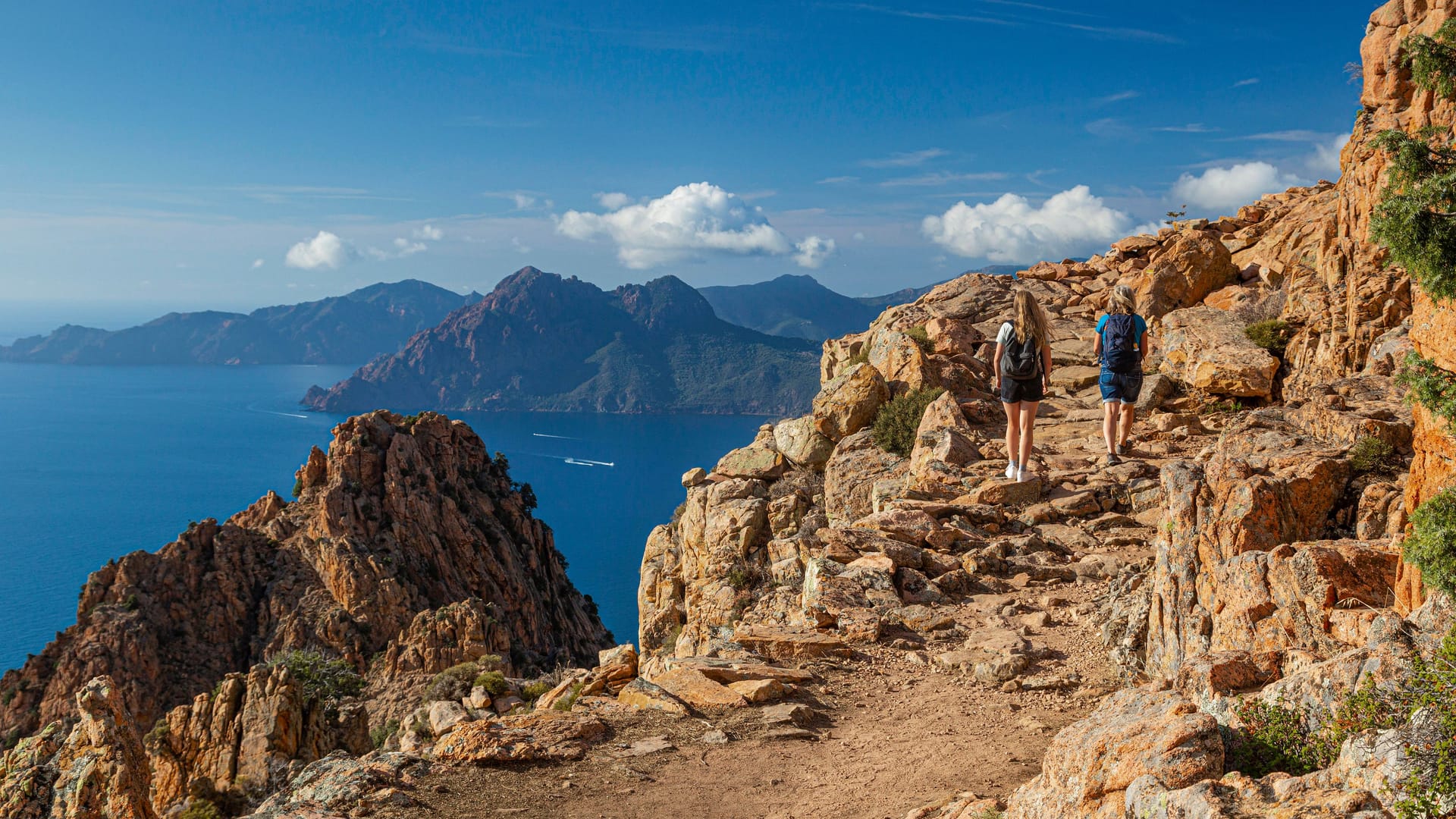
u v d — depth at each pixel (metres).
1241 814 5.23
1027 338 18.66
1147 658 11.49
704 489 26.36
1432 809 4.84
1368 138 24.19
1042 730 10.52
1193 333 26.48
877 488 21.95
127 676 124.56
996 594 15.59
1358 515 11.84
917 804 8.59
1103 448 21.55
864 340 36.84
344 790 9.31
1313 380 21.64
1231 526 10.57
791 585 19.16
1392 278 20.73
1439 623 7.10
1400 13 24.83
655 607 28.61
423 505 156.12
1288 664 7.45
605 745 10.45
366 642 135.62
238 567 143.88
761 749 10.30
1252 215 38.81
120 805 32.91
